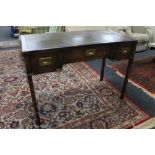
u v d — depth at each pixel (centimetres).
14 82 226
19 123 162
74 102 190
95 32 183
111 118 169
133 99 198
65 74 249
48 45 135
